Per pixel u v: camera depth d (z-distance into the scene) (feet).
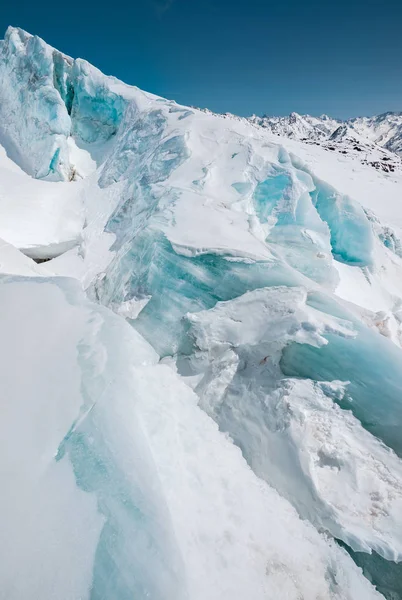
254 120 602.85
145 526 10.18
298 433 13.53
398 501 11.55
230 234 24.25
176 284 22.03
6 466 11.25
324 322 17.02
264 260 21.36
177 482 12.43
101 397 14.47
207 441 14.85
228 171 33.88
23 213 47.01
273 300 18.54
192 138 38.52
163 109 48.24
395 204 81.61
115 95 60.70
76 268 37.88
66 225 47.91
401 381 14.96
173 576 9.15
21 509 10.07
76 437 12.62
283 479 13.16
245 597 9.75
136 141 48.11
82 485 11.08
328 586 10.51
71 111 64.85
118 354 17.65
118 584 8.74
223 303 19.84
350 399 14.38
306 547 11.38
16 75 63.41
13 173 56.75
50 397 14.30
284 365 16.52
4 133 64.28
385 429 13.34
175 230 24.80
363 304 31.94
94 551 9.35
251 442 14.76
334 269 28.43
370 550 10.71
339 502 11.89
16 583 8.39
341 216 37.63
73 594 8.38
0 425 12.66
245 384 16.69
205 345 18.54
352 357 15.88
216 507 12.14
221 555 10.70
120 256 28.35
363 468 12.43
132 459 12.13
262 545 11.27
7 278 26.50
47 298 23.76
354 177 99.30
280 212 31.42
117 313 23.54
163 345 20.44
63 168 57.16
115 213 40.86
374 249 38.34
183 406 16.34
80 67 62.03
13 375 15.21
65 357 16.97
